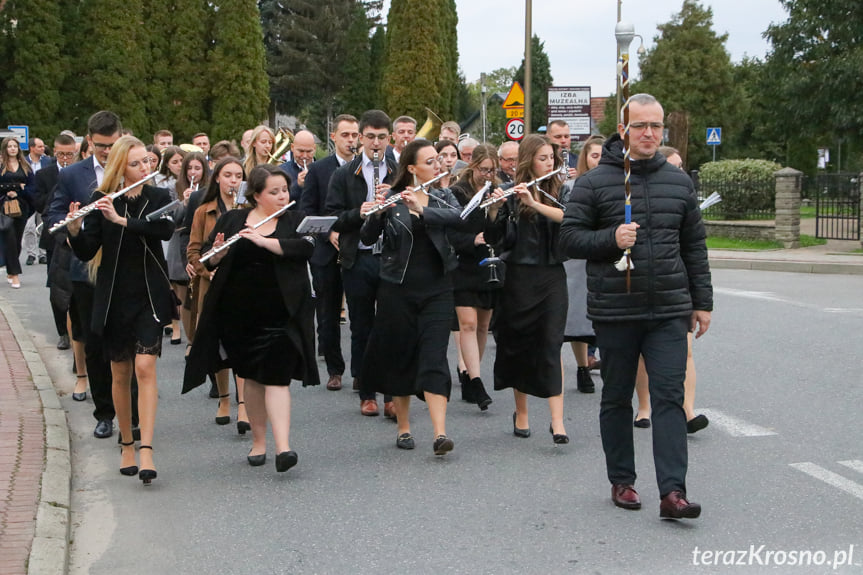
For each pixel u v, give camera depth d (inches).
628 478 216.5
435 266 256.5
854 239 882.8
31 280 607.5
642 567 182.2
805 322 460.8
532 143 267.0
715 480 232.8
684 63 2026.3
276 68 2502.5
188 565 187.6
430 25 1968.5
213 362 243.9
